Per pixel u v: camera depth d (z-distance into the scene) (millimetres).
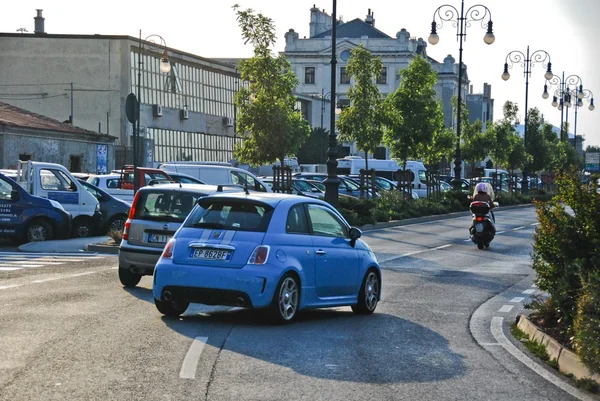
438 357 9523
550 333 10531
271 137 39781
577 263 10609
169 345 9500
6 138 43469
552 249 11211
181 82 72625
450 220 41250
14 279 15703
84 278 15992
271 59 39688
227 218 11406
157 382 7695
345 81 110875
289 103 40844
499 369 9008
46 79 66438
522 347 10375
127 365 8375
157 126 68938
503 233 32281
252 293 10852
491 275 18609
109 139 53219
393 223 36500
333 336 10570
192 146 74312
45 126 47250
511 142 70562
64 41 66250
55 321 10914
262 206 11469
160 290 11281
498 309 13641
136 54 66438
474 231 25297
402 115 47156
